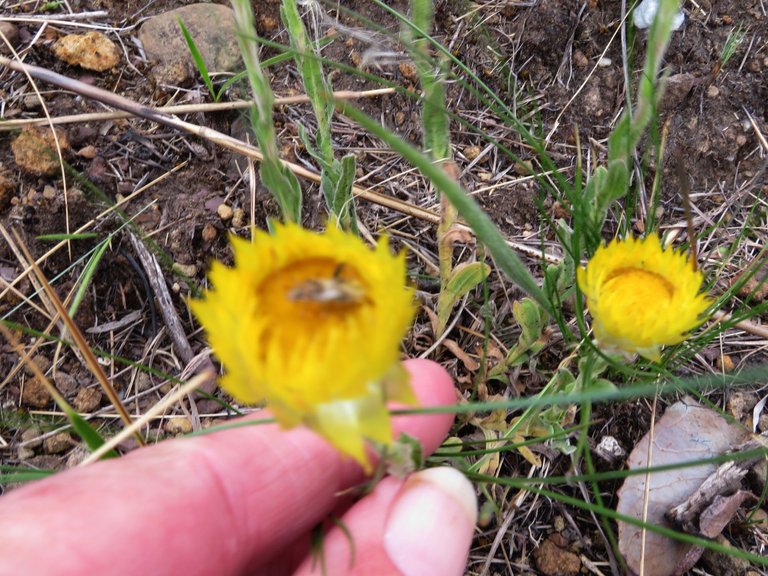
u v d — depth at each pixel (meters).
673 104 0.24
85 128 0.22
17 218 0.21
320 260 0.10
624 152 0.16
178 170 0.22
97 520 0.10
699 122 0.24
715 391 0.20
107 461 0.12
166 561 0.11
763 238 0.22
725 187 0.23
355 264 0.09
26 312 0.20
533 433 0.18
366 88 0.25
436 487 0.13
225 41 0.24
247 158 0.22
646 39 0.25
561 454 0.19
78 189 0.21
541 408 0.18
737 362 0.21
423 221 0.23
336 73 0.25
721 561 0.18
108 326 0.20
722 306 0.20
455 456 0.17
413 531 0.13
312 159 0.23
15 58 0.23
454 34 0.25
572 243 0.18
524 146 0.24
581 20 0.25
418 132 0.24
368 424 0.09
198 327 0.20
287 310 0.09
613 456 0.19
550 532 0.19
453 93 0.25
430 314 0.21
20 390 0.19
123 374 0.20
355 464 0.14
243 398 0.09
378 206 0.23
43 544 0.10
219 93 0.22
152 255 0.21
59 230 0.21
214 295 0.09
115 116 0.22
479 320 0.21
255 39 0.14
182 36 0.24
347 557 0.13
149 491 0.11
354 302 0.09
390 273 0.09
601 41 0.25
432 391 0.15
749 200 0.23
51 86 0.23
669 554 0.18
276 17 0.25
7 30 0.24
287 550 0.15
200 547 0.12
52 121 0.21
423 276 0.22
